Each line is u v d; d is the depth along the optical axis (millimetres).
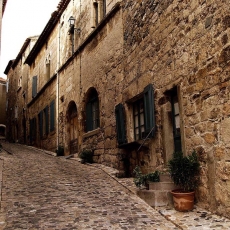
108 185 7391
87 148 12266
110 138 10195
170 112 6754
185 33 5891
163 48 6859
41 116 19359
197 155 5379
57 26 17328
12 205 5641
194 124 5500
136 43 8531
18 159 12195
